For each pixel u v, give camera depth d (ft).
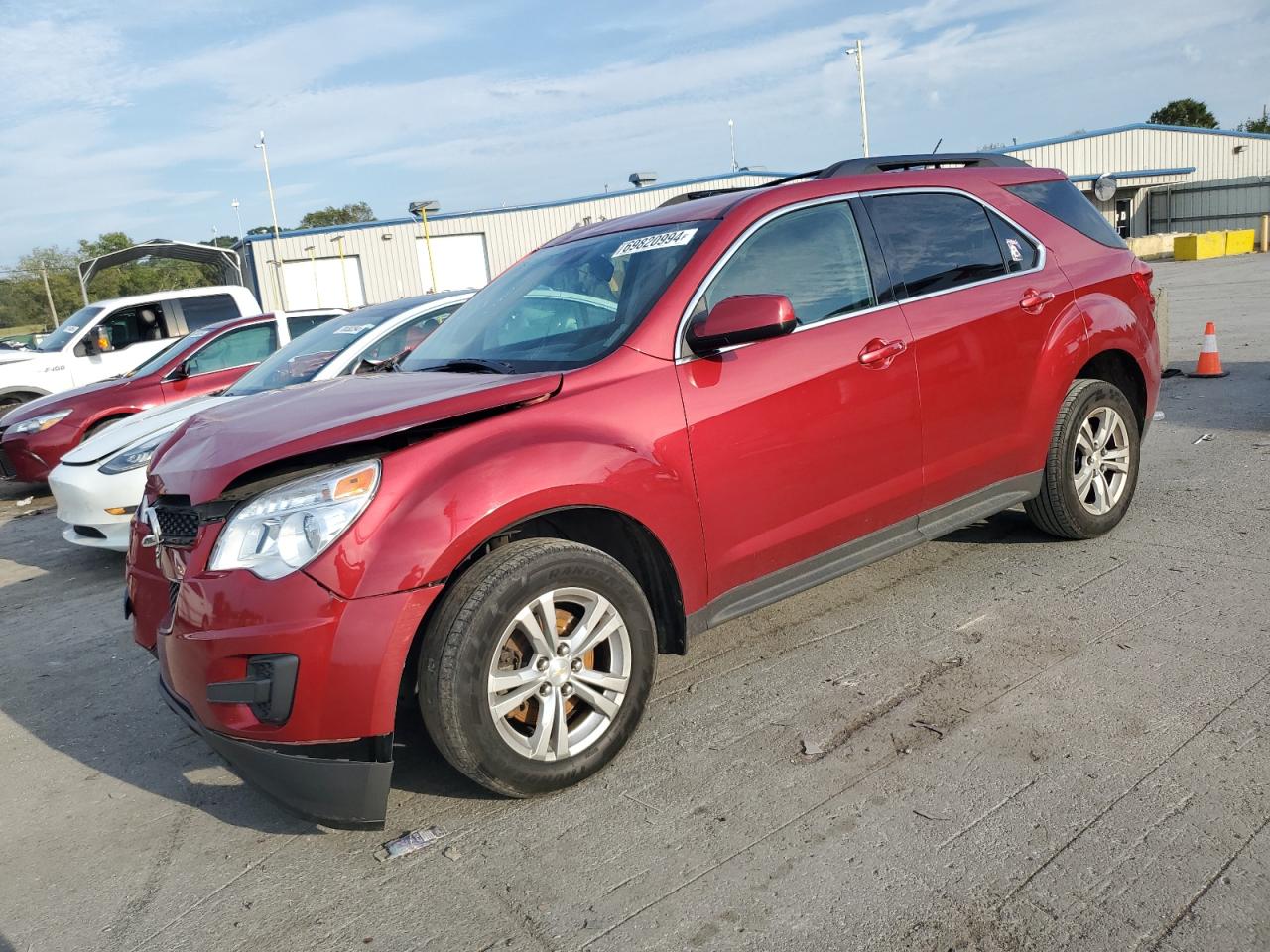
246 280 128.67
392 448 8.80
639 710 9.81
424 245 132.16
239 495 8.73
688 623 10.43
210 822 9.93
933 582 14.07
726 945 7.11
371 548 8.29
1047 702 10.18
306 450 8.52
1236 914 6.84
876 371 11.58
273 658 8.20
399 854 8.76
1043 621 12.27
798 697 10.98
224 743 8.53
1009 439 13.26
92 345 38.73
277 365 21.34
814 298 11.45
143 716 13.07
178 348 29.78
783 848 8.20
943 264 12.78
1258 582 12.73
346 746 8.39
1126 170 160.35
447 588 8.79
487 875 8.31
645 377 10.04
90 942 8.05
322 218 333.21
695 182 137.69
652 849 8.40
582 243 13.05
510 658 9.16
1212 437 21.33
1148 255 143.33
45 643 16.76
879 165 12.88
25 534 27.20
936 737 9.74
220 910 8.30
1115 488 15.01
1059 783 8.68
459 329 12.87
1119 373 15.38
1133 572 13.57
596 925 7.50
